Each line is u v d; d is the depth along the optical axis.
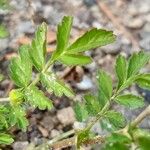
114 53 0.25
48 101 0.16
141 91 0.23
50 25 0.25
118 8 0.28
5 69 0.23
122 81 0.16
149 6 0.28
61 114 0.21
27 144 0.20
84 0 0.27
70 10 0.27
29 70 0.16
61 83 0.15
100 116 0.16
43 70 0.16
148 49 0.26
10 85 0.22
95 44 0.15
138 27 0.27
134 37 0.26
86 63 0.15
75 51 0.15
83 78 0.23
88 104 0.16
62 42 0.15
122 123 0.16
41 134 0.20
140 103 0.16
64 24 0.15
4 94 0.22
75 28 0.26
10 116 0.16
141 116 0.14
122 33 0.26
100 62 0.24
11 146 0.20
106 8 0.27
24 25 0.25
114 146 0.13
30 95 0.16
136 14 0.28
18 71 0.16
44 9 0.26
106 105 0.16
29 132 0.20
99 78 0.16
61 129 0.21
